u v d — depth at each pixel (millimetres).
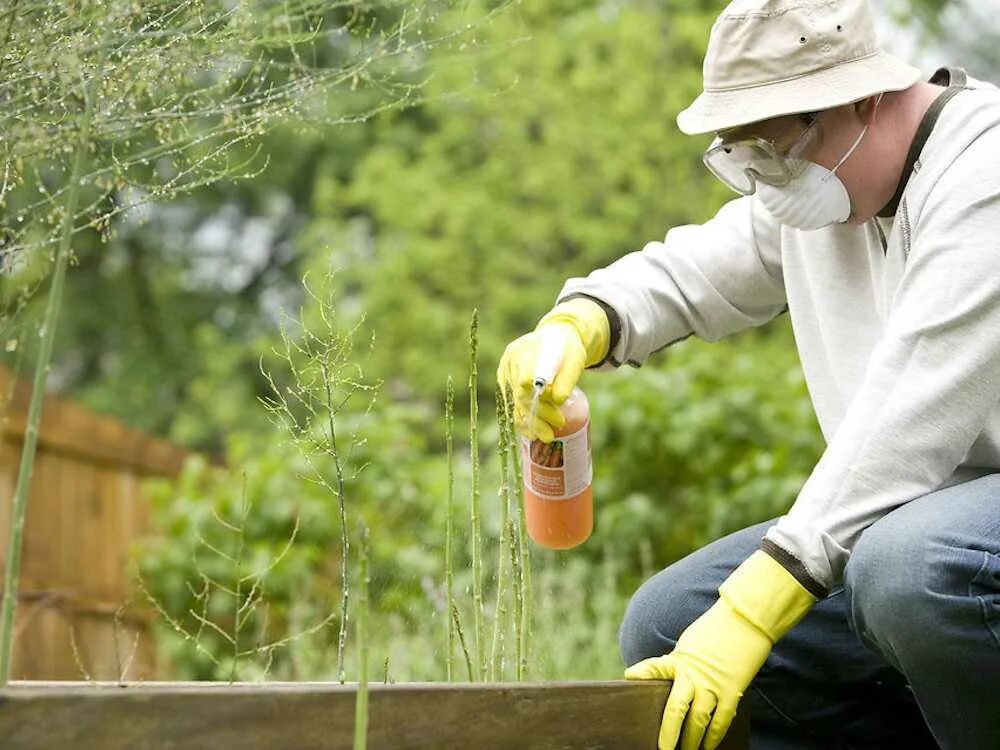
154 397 16812
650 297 2707
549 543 2547
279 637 6086
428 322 11562
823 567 2217
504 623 2445
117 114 2178
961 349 2178
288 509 6156
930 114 2328
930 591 2145
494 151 11789
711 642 2219
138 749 1611
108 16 2066
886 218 2404
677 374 6555
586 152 11461
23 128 2078
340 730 1770
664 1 11430
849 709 2670
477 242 11688
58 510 6734
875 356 2262
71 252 2172
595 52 11242
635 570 6250
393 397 11992
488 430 6195
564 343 2490
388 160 11977
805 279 2578
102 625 6434
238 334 17172
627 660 2725
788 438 6293
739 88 2311
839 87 2266
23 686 1826
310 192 16672
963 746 2281
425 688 1865
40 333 1979
